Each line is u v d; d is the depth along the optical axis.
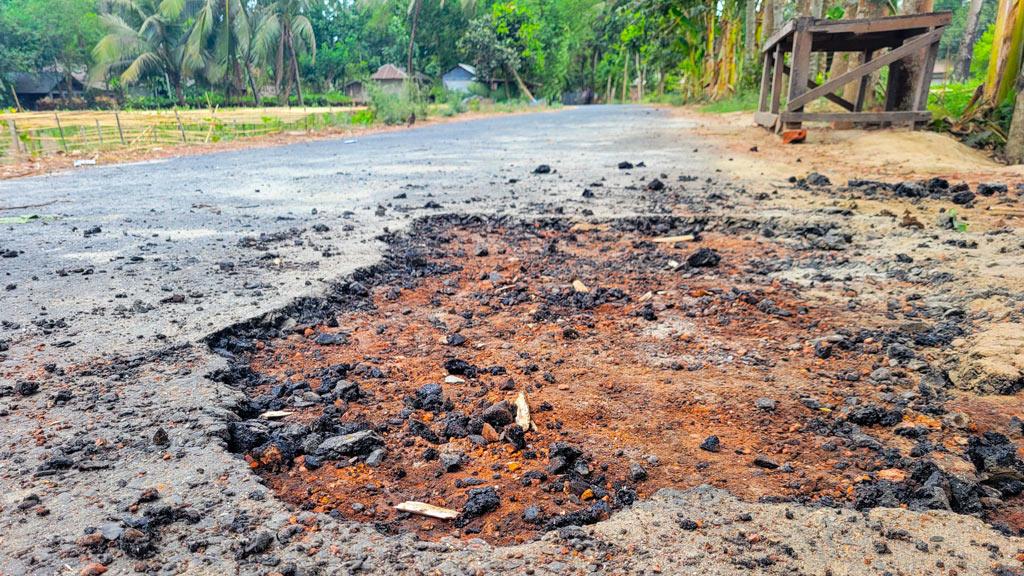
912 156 9.34
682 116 23.98
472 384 2.95
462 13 57.72
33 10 51.09
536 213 6.58
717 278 4.49
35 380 2.77
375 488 2.15
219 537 1.81
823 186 7.61
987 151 10.56
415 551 1.78
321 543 1.80
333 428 2.49
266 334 3.47
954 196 6.43
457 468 2.27
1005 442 2.36
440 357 3.24
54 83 56.50
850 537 1.84
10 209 7.04
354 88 64.81
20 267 4.61
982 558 1.74
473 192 7.93
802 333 3.49
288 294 3.95
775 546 1.80
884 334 3.39
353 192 8.07
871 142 10.75
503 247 5.41
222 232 5.78
